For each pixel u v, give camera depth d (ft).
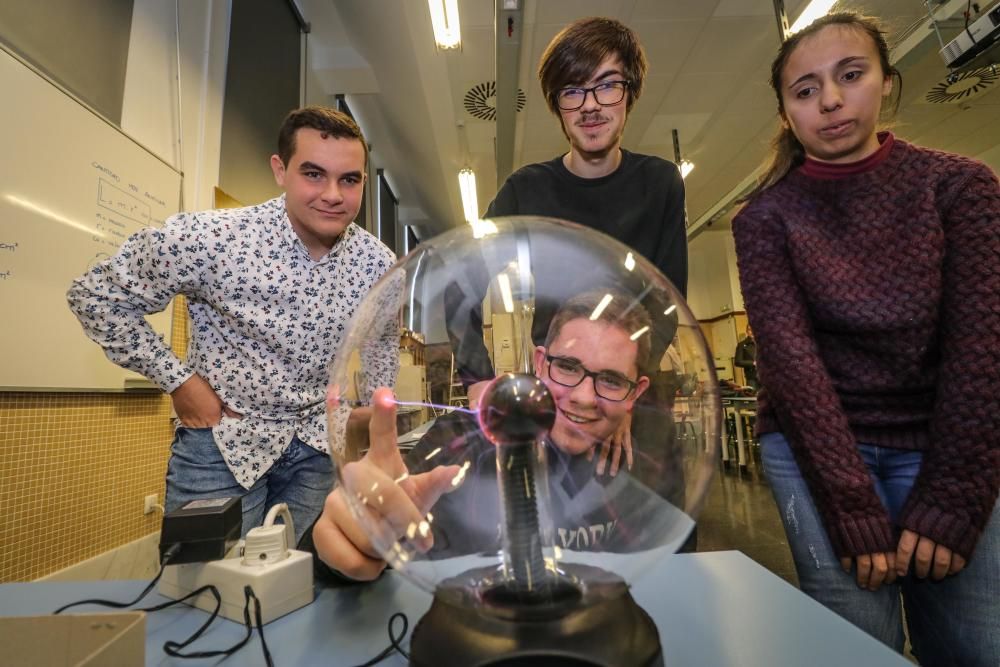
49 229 4.40
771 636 1.26
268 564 1.47
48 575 4.46
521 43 8.81
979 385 2.12
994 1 6.43
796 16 9.00
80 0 4.83
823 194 2.64
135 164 5.39
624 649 0.91
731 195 16.63
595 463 1.26
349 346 1.39
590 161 3.42
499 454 1.05
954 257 2.28
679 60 10.71
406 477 1.23
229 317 3.38
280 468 3.67
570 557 1.11
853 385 2.54
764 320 2.64
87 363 4.79
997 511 2.12
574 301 1.40
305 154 3.29
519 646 0.90
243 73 7.89
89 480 4.91
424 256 1.52
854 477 2.25
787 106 2.74
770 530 8.02
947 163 2.37
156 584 1.65
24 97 4.20
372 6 9.02
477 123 12.91
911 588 2.43
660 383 1.38
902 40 8.77
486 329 1.41
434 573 1.11
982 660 2.08
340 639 1.30
